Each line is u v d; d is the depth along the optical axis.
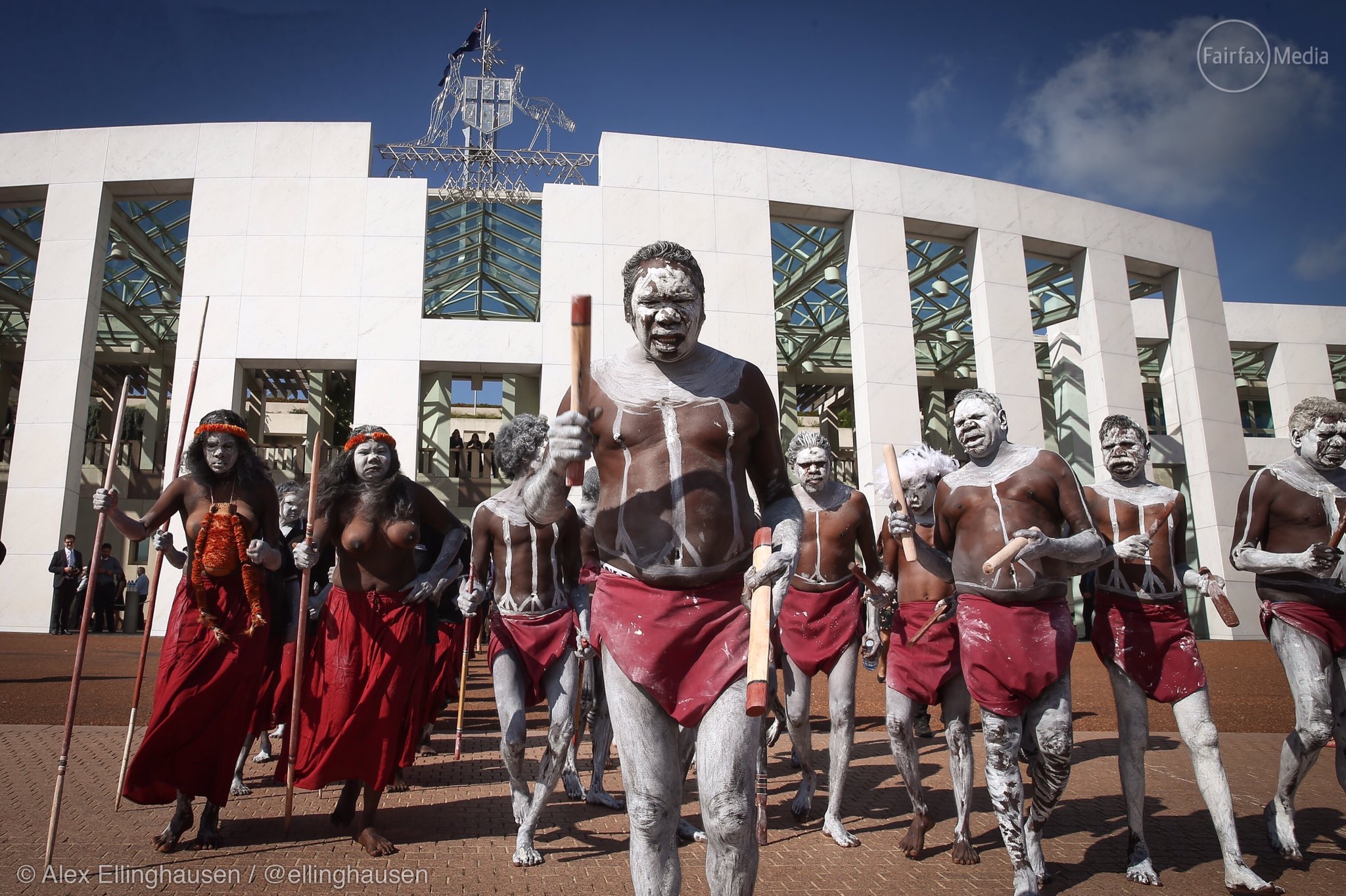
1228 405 23.08
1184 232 23.67
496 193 20.52
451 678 7.58
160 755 4.15
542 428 5.30
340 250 19.81
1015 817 3.94
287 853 4.26
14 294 23.73
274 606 5.27
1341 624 4.66
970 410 4.39
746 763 2.61
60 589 17.48
